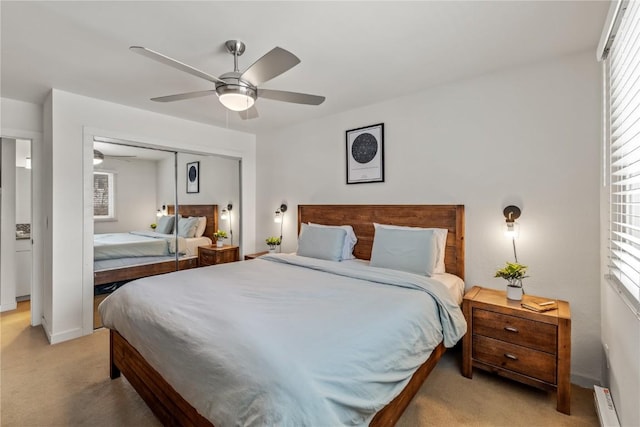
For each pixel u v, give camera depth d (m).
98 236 3.10
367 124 3.22
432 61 2.22
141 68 2.29
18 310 3.57
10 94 2.79
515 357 1.97
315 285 2.09
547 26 1.78
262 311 1.56
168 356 1.41
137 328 1.67
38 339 2.79
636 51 1.25
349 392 1.10
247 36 1.86
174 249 3.73
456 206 2.60
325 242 3.12
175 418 1.49
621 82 1.49
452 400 1.91
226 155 4.14
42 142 3.04
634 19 1.23
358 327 1.40
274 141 4.25
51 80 2.51
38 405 1.87
